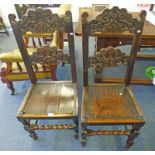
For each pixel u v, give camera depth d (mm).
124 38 1573
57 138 1454
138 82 1978
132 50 1165
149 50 2682
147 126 1514
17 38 1151
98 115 1133
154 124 1532
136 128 1159
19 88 1997
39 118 1158
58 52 1223
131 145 1335
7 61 1568
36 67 1660
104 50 1162
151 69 2213
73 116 1150
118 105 1199
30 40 2760
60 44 1687
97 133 1228
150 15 1767
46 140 1442
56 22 1085
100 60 1205
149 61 2412
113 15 1027
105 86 1363
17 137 1469
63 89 1359
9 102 1804
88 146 1387
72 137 1455
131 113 1140
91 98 1260
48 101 1254
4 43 3141
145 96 1833
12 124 1574
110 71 2217
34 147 1393
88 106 1198
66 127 1286
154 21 1688
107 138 1441
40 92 1335
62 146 1396
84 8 3617
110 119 1104
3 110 1712
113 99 1248
